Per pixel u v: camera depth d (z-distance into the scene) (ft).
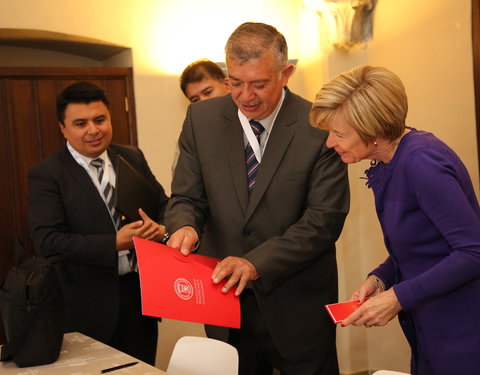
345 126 4.99
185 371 6.07
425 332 5.14
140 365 5.21
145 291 5.01
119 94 12.09
